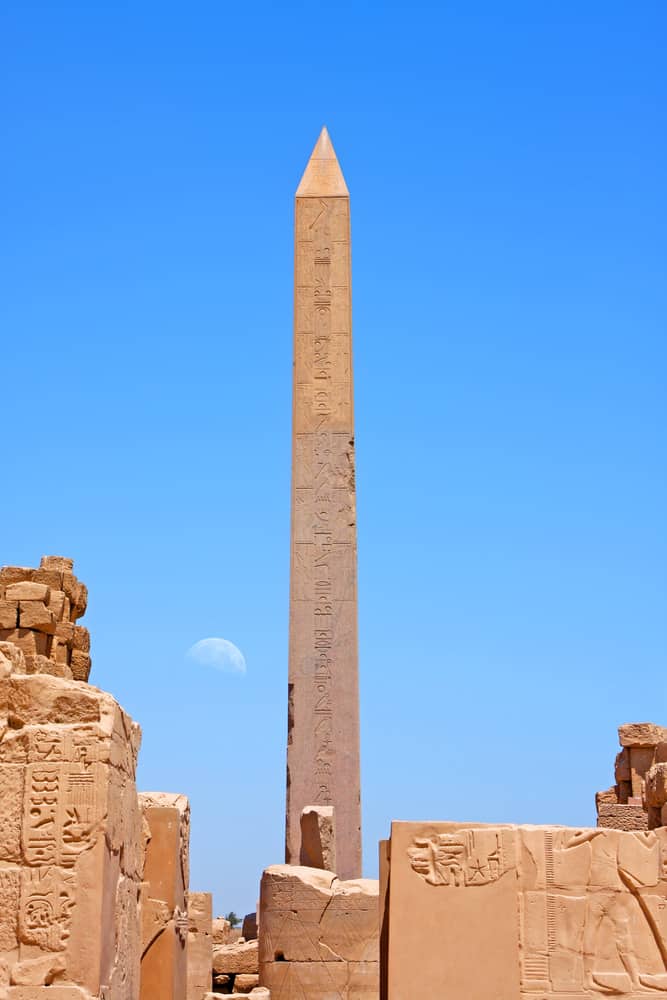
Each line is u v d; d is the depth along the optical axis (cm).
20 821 1232
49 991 1189
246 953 2758
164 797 1762
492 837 1475
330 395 3009
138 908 1446
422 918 1455
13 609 2375
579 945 1454
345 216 3098
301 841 2792
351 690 2878
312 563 2936
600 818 2908
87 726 1255
